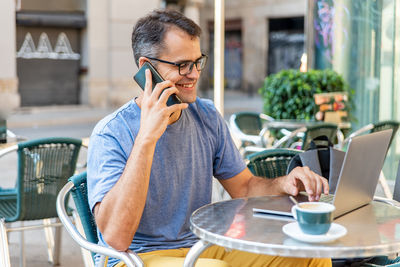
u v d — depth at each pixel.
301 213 1.58
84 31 17.59
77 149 3.19
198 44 1.98
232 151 2.30
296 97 5.97
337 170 2.08
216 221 1.80
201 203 2.15
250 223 1.78
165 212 2.06
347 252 1.54
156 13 1.98
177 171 2.07
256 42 28.47
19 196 3.07
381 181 4.26
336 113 5.47
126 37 17.50
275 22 28.16
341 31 6.08
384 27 5.72
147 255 2.00
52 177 3.15
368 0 5.82
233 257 2.09
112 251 1.89
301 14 26.20
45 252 3.99
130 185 1.81
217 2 3.54
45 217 3.19
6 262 2.90
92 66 17.34
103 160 1.94
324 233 1.59
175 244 2.06
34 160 3.07
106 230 1.84
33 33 17.11
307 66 6.37
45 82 17.48
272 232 1.68
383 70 5.77
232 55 30.22
